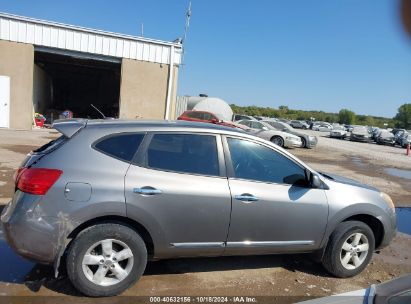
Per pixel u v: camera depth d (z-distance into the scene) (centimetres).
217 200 406
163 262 475
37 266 439
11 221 363
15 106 1905
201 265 475
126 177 381
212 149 422
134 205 378
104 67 2767
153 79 2097
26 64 1891
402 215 841
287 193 437
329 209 452
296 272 477
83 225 376
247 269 474
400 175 1558
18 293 379
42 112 2908
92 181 372
